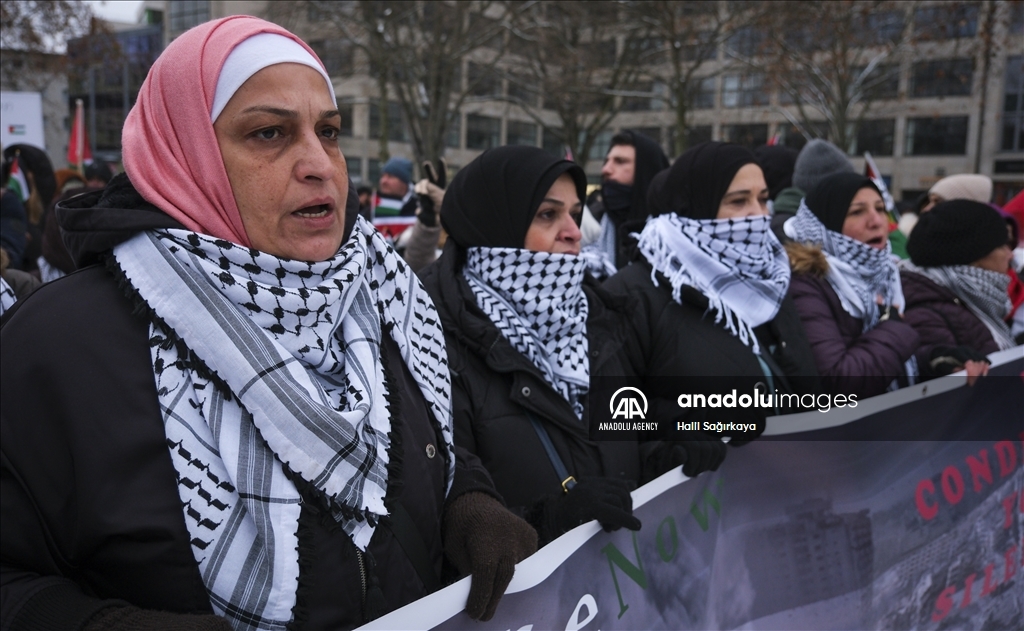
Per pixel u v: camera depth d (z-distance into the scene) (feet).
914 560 7.84
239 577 3.67
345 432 3.93
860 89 64.75
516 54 65.26
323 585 3.83
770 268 8.13
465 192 6.86
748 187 7.97
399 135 111.24
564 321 6.58
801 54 62.64
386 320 4.80
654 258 7.78
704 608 6.21
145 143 4.10
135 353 3.76
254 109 4.00
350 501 3.91
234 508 3.71
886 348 8.15
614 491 5.26
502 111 111.24
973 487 8.35
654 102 107.04
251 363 3.76
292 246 4.13
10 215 12.03
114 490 3.59
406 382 4.75
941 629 8.16
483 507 4.75
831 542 7.20
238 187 4.05
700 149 8.23
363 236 4.83
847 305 8.75
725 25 65.05
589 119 99.30
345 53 62.64
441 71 54.54
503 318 6.42
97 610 3.43
